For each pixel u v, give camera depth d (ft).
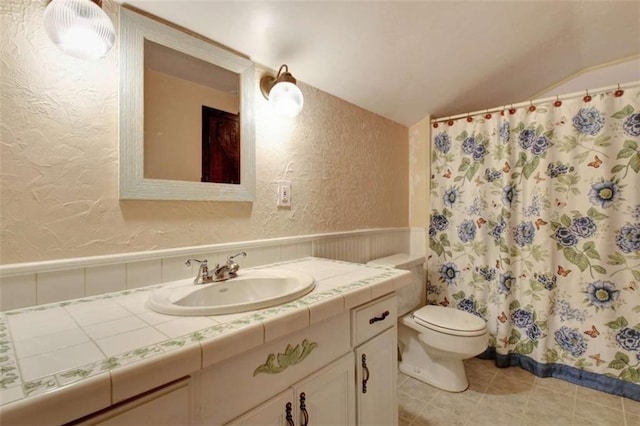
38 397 1.36
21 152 2.59
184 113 3.64
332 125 5.74
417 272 7.01
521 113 6.43
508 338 6.45
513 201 6.51
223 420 2.12
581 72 6.93
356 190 6.33
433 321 5.68
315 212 5.36
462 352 5.28
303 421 2.66
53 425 1.38
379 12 4.14
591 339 5.69
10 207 2.55
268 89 4.52
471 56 5.60
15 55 2.56
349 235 6.07
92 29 2.56
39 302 2.66
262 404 2.36
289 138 4.88
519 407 5.16
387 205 7.29
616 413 4.96
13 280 2.54
